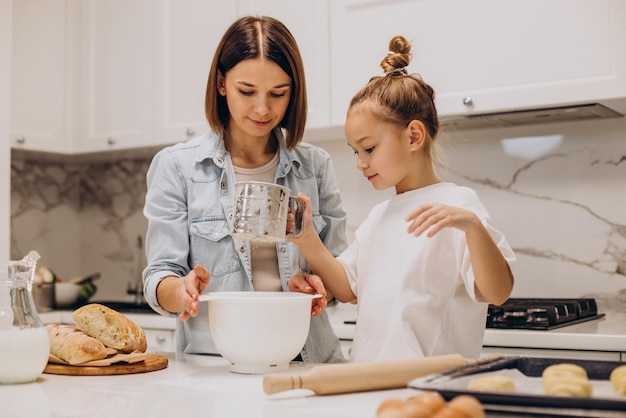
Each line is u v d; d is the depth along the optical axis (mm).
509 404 765
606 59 1943
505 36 2074
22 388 1055
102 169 3338
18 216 3148
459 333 1287
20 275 1122
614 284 2252
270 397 939
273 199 1146
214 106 1452
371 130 1335
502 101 2076
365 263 1396
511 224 2396
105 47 2891
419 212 1118
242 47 1342
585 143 2297
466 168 2465
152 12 2766
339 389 932
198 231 1440
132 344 1237
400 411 673
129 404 926
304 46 2414
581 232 2299
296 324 1142
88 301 2986
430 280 1286
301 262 1493
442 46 2166
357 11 2314
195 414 855
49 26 2896
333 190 1608
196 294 1167
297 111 1447
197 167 1466
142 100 2785
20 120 2785
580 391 775
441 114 2170
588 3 1964
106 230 3320
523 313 1906
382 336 1304
